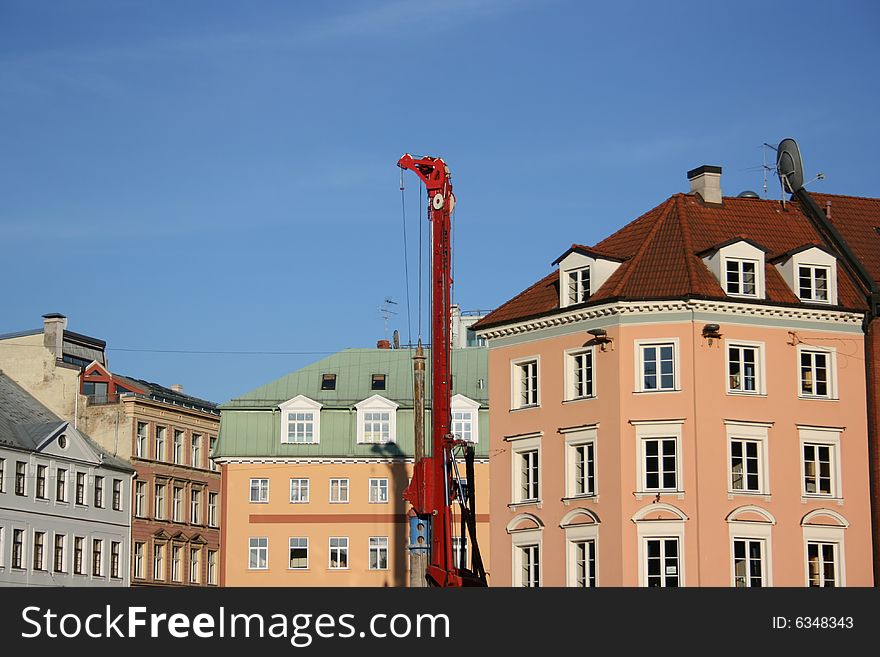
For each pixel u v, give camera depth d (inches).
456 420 5349.4
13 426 5403.5
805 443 3732.8
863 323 3826.3
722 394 3673.7
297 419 5413.4
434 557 3599.9
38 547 5329.7
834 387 3782.0
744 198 4099.4
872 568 3740.2
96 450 5748.0
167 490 6018.7
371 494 5349.4
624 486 3644.2
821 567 3700.8
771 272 3841.0
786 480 3693.4
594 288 3801.7
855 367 3806.6
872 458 3777.1
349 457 5349.4
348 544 5319.9
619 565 3619.6
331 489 5359.3
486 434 5329.7
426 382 5511.8
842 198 4227.4
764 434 3690.9
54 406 5915.4
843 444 3759.8
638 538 3624.5
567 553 3740.2
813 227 4084.6
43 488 5383.9
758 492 3659.0
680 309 3683.6
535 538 3821.4
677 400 3659.0
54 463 5442.9
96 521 5615.2
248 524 5349.4
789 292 3796.8
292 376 5570.9
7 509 5196.9
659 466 3659.0
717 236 3932.1
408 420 5408.5
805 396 3750.0
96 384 6048.2
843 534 3720.5
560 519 3769.7
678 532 3604.8
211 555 6264.8
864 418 3791.8
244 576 5324.8
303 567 5315.0
